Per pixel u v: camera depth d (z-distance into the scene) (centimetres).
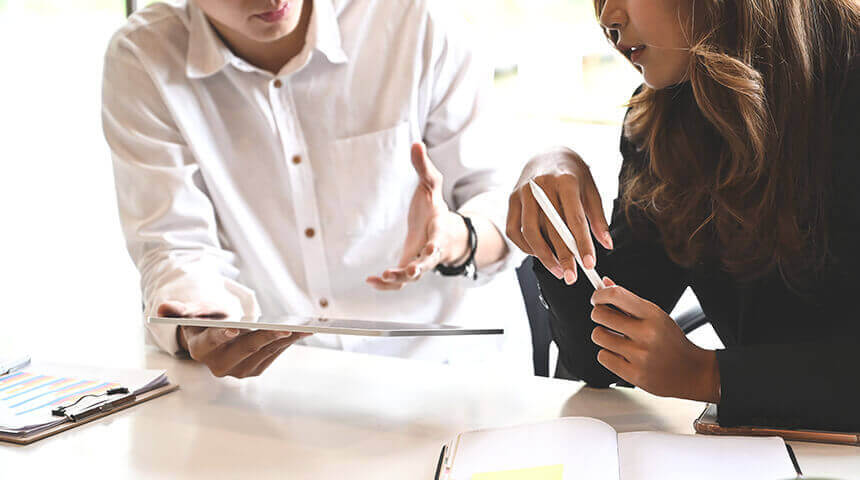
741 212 97
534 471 75
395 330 90
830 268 95
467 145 159
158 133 149
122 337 141
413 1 151
